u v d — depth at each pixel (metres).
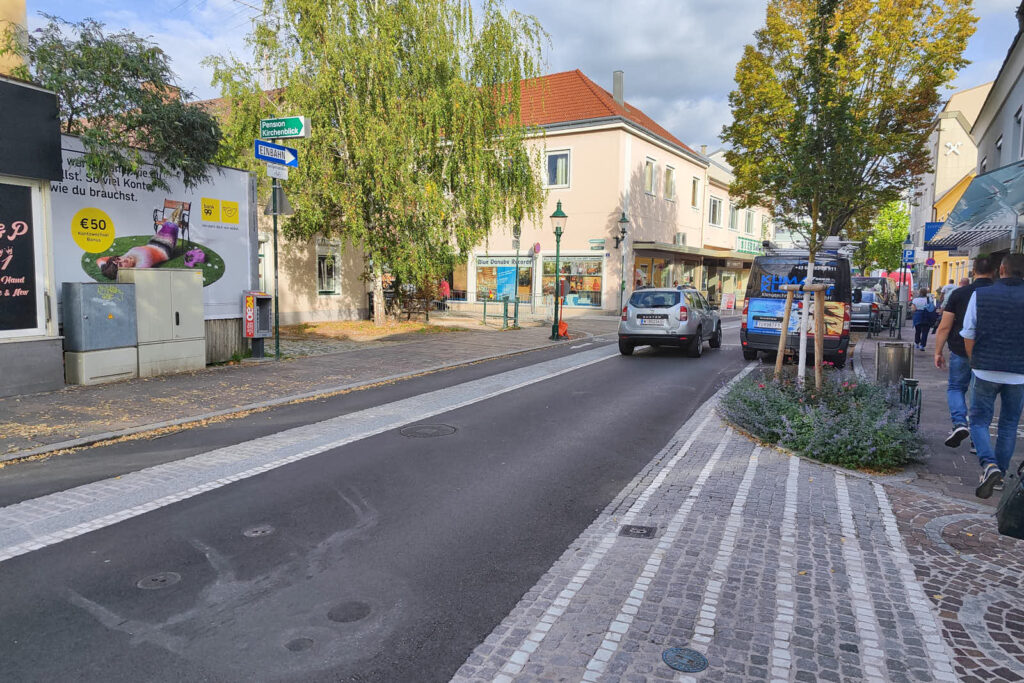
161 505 4.82
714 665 2.85
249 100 16.27
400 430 7.25
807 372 9.62
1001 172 9.02
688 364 13.29
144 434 7.00
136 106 9.66
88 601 3.41
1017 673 2.79
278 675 2.79
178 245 10.91
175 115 10.00
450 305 31.16
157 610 3.32
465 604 3.40
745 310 13.13
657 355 14.95
